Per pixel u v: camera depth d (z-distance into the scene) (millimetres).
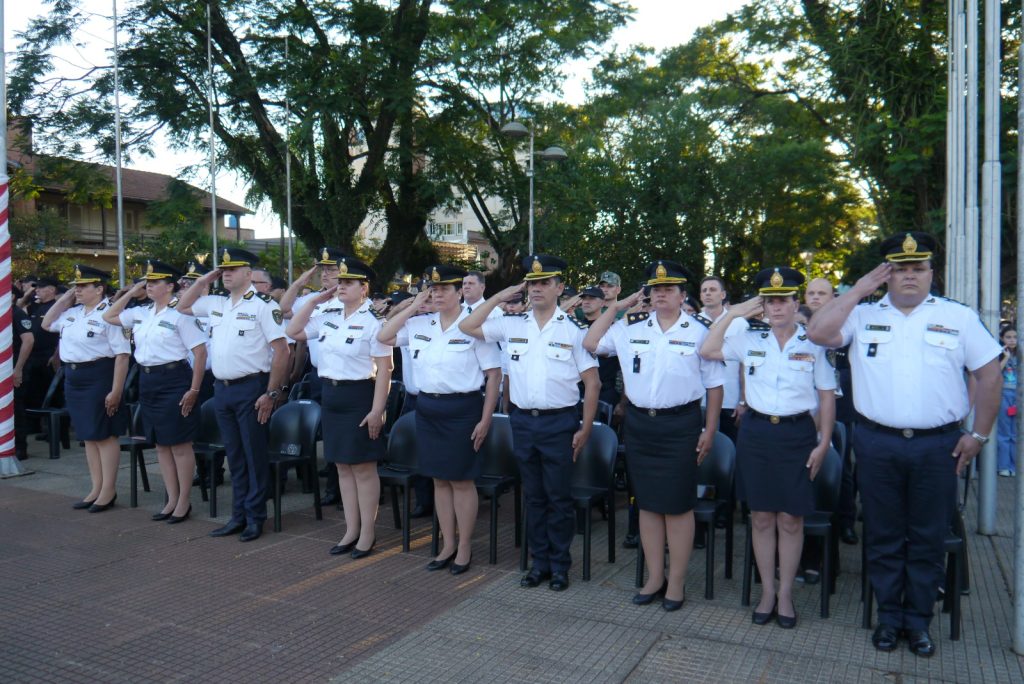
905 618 4027
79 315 6691
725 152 23625
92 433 6590
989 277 6473
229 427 5984
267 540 5875
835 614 4457
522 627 4258
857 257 16312
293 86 16859
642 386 4430
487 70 18844
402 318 5262
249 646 4039
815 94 20281
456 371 5047
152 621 4355
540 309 4883
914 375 3869
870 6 14773
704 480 5188
